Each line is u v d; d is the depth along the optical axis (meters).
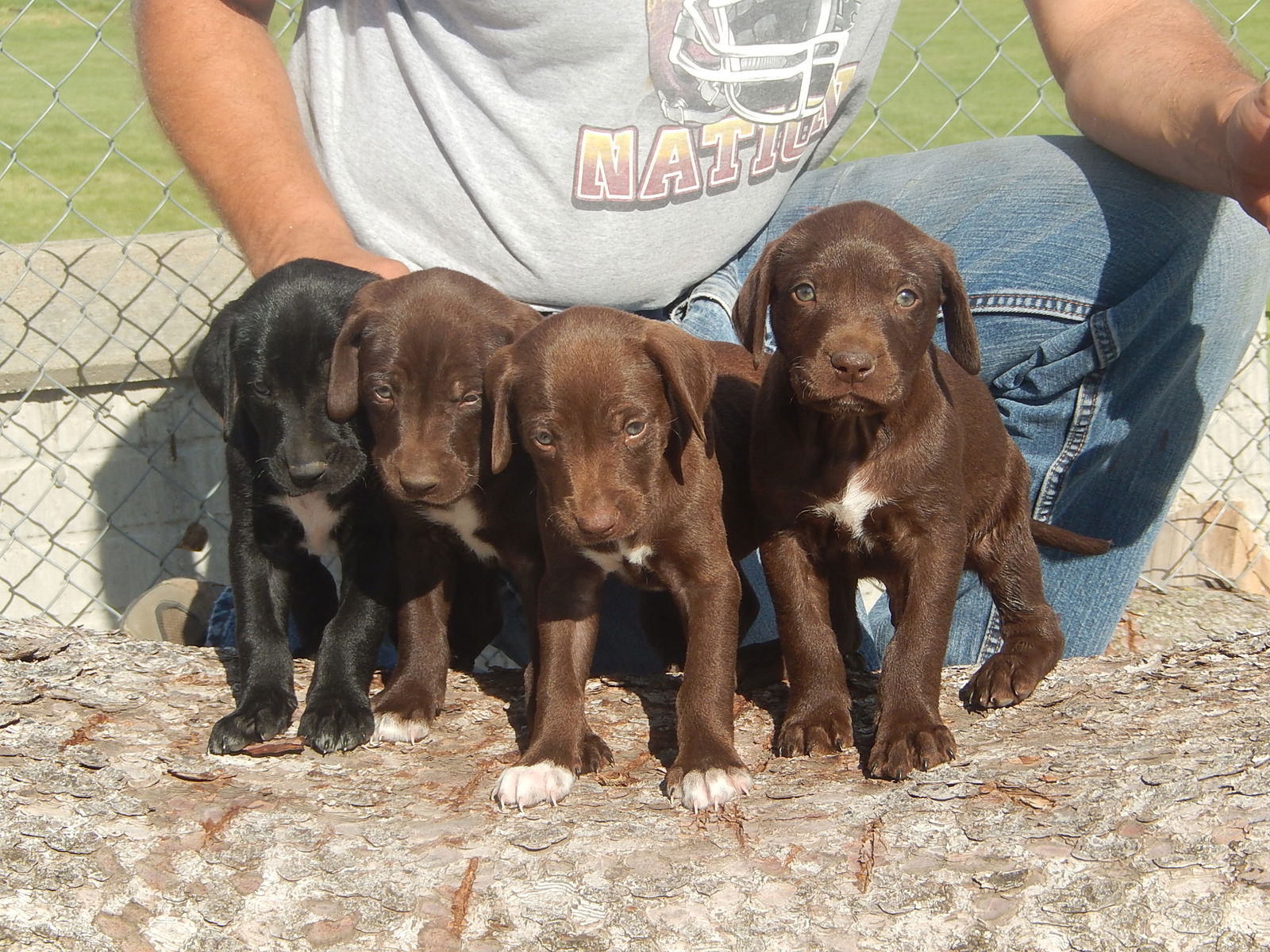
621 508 0.96
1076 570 1.39
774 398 1.05
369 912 0.86
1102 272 1.28
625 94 1.28
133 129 2.89
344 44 1.36
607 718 1.05
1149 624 1.59
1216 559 1.74
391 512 1.10
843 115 1.43
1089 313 1.29
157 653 1.13
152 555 1.64
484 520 1.09
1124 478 1.37
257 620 1.08
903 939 0.83
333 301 1.09
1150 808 0.85
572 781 0.95
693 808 0.91
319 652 1.08
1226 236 1.28
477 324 1.05
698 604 1.01
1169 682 1.02
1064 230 1.29
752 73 1.31
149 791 0.93
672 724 1.04
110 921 0.88
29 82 2.76
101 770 0.94
